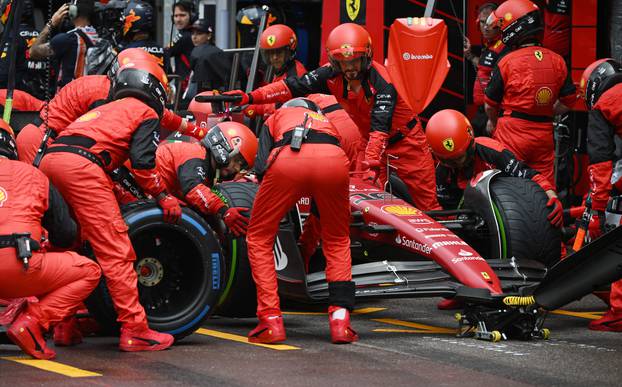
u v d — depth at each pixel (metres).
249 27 39.53
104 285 19.61
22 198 18.23
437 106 33.00
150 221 19.83
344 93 26.25
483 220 24.02
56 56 29.77
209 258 20.31
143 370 17.52
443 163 24.94
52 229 18.70
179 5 37.84
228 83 33.59
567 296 20.11
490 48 33.44
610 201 22.33
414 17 31.91
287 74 30.91
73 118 22.45
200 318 20.25
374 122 26.09
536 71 27.70
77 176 19.09
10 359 18.39
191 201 21.19
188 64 37.78
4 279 17.86
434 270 22.14
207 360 18.47
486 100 28.62
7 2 32.06
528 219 23.47
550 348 20.00
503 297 20.64
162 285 20.53
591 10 36.47
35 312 18.30
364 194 23.83
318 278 22.16
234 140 21.70
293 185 20.03
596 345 20.42
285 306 25.97
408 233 22.23
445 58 29.72
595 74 22.89
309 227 23.02
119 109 19.72
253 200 22.39
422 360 18.62
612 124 22.62
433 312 25.03
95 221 19.09
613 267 19.56
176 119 22.58
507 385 16.69
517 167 24.56
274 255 21.89
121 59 20.36
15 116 26.05
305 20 44.09
